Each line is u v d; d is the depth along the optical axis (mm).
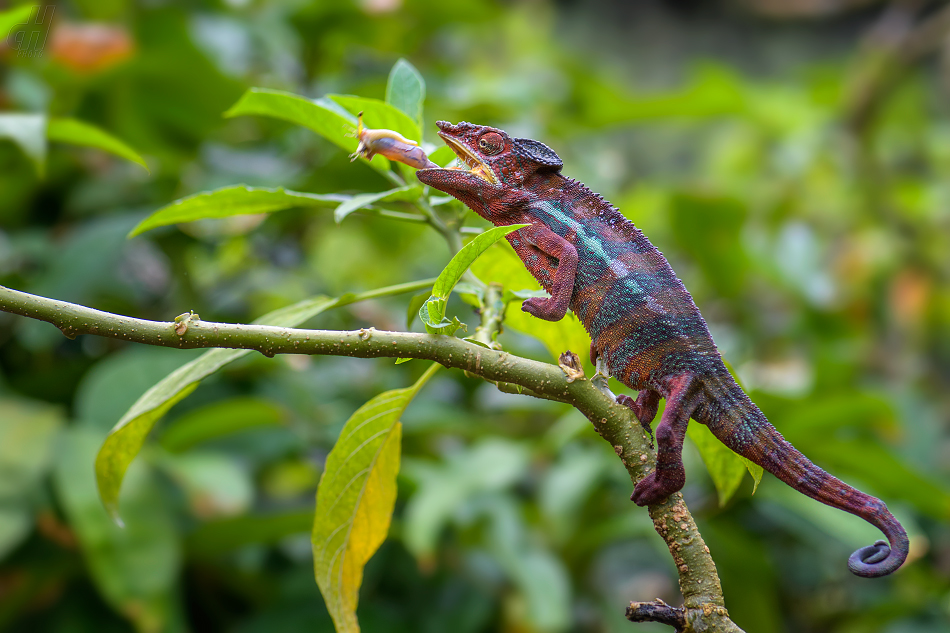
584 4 10734
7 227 3482
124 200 3543
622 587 4070
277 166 3566
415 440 3369
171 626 2504
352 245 4375
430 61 4180
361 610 2996
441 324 1425
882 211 5324
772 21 10891
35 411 2719
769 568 3230
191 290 3477
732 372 1626
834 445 2965
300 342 1388
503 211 1718
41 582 2699
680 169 9227
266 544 2855
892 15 6555
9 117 2133
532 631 2967
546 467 3510
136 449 1641
